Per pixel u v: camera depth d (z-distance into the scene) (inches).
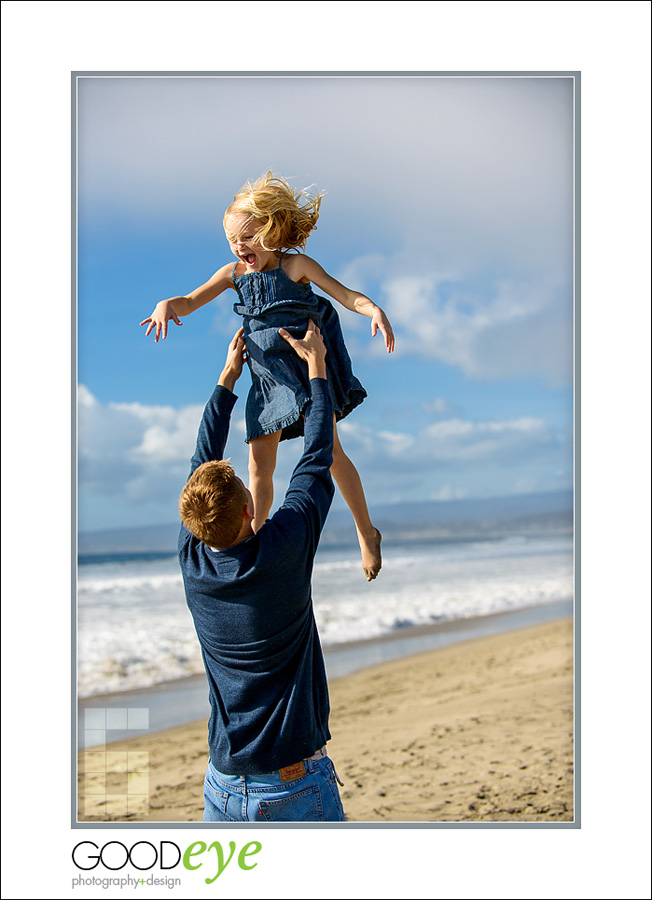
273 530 72.9
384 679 298.7
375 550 97.1
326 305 92.1
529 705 250.7
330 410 82.0
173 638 364.8
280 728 74.4
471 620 416.8
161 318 86.1
